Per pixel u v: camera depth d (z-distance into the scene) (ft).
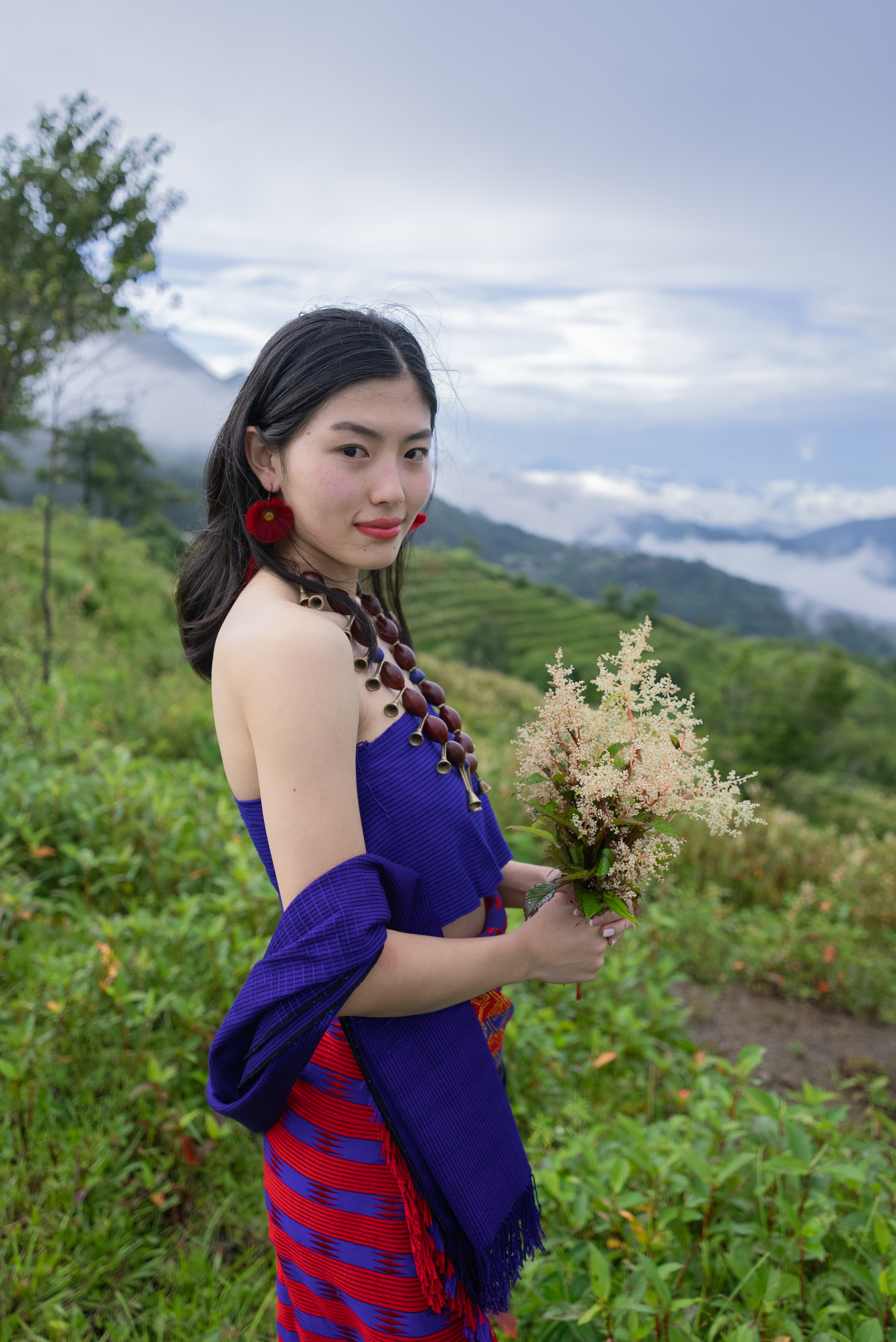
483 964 3.76
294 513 3.93
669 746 4.11
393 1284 4.19
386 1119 3.80
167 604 48.55
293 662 3.42
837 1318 6.20
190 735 22.65
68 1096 8.50
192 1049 8.94
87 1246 6.89
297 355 3.73
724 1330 6.31
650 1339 5.91
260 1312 6.42
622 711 4.25
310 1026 3.33
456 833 4.00
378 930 3.37
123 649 33.50
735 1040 13.30
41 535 53.16
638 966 13.78
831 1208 6.77
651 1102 9.50
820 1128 7.59
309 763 3.40
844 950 15.52
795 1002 14.66
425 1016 3.92
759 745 129.59
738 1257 6.33
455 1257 3.98
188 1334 6.36
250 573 4.15
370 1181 4.11
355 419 3.65
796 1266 6.51
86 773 15.83
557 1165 7.33
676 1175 6.97
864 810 94.48
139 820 13.58
